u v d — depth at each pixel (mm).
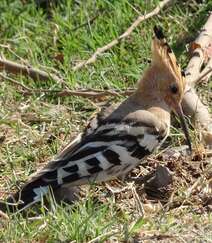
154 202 10430
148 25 13953
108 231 9453
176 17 14125
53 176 9977
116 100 12672
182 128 11578
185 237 9500
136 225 9469
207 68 12906
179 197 10359
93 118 11133
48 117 12234
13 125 12008
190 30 13945
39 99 12641
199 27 13977
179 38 13781
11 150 11523
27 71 13094
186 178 10844
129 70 13117
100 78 13055
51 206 9742
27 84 13141
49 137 11812
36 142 11703
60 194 10258
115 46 13594
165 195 10539
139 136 10445
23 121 12219
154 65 10953
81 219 9547
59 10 14602
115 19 14109
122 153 10320
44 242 9312
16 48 13859
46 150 11516
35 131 11969
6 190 10664
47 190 9867
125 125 10438
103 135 10312
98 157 10195
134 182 10828
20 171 11125
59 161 10086
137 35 13734
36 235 9367
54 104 12625
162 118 10734
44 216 9586
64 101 12672
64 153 10195
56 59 13578
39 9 14617
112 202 10086
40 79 13086
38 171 10383
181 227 9695
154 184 10648
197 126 11828
